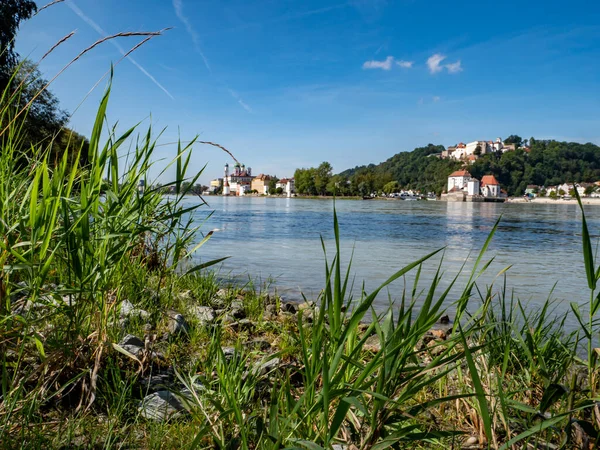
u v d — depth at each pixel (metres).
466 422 2.39
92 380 2.27
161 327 3.67
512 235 22.19
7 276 2.07
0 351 2.19
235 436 1.94
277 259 11.84
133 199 2.81
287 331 4.27
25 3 20.69
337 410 1.41
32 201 2.04
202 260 10.95
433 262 11.97
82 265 2.35
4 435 1.78
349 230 24.02
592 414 2.30
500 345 3.14
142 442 2.04
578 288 8.49
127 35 2.07
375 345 3.90
